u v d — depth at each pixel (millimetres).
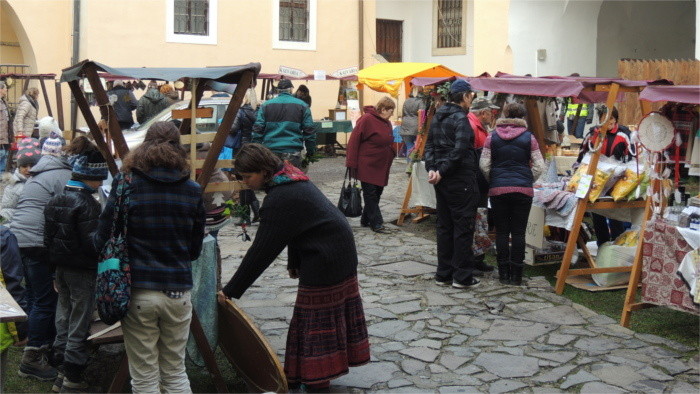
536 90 6984
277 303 6414
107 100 4414
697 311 5555
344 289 4469
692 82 14117
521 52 18234
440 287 6973
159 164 3936
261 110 8539
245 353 4633
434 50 19938
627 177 6859
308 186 4402
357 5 18969
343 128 15703
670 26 20500
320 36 18484
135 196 3885
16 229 5039
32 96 13203
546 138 9250
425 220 9977
